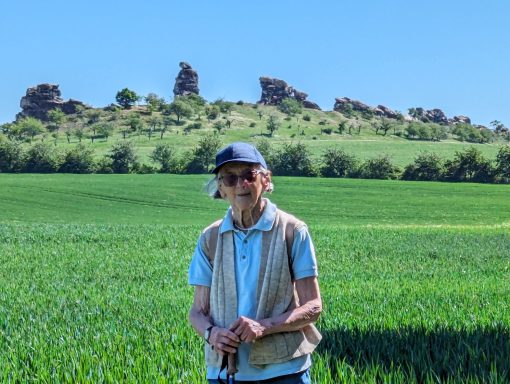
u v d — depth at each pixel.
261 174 4.82
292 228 4.85
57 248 33.44
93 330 10.62
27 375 7.85
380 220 75.50
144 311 12.99
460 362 7.89
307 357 4.86
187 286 19.53
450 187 108.75
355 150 167.88
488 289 17.88
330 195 96.81
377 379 7.54
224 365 4.74
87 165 132.50
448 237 39.94
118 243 35.91
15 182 105.06
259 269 4.78
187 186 101.88
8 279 21.81
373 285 19.27
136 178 115.25
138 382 7.20
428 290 17.47
